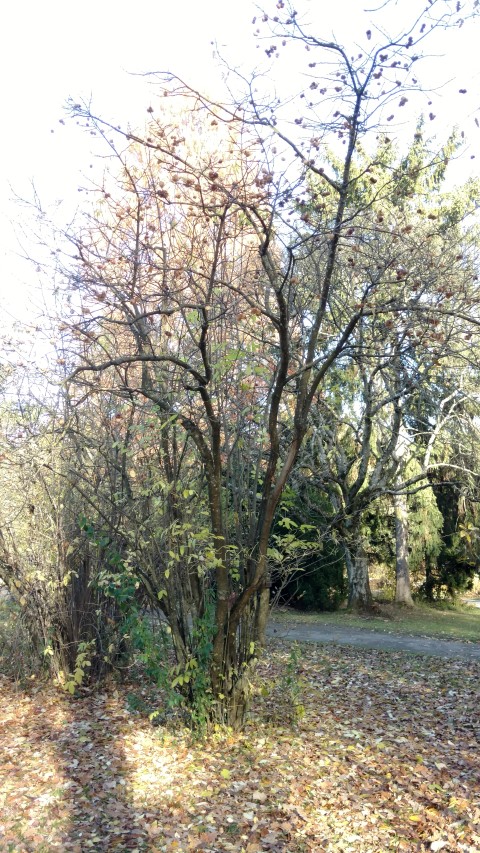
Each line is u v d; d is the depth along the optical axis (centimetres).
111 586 752
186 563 710
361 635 1769
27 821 520
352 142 603
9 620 968
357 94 579
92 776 608
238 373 684
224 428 704
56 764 639
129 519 749
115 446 738
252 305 607
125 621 794
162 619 735
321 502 1891
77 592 917
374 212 918
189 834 502
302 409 681
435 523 2380
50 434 768
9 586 934
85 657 908
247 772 623
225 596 688
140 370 816
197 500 723
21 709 834
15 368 840
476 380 1589
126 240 701
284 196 602
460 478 2091
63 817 527
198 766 634
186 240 732
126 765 635
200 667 700
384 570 2686
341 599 2411
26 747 691
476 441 1850
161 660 720
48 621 922
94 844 484
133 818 527
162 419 686
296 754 684
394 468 1697
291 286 671
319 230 637
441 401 1738
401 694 1056
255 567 684
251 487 746
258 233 617
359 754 706
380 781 629
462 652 1518
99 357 775
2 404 845
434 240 1034
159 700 852
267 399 744
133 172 718
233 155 708
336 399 1067
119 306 616
